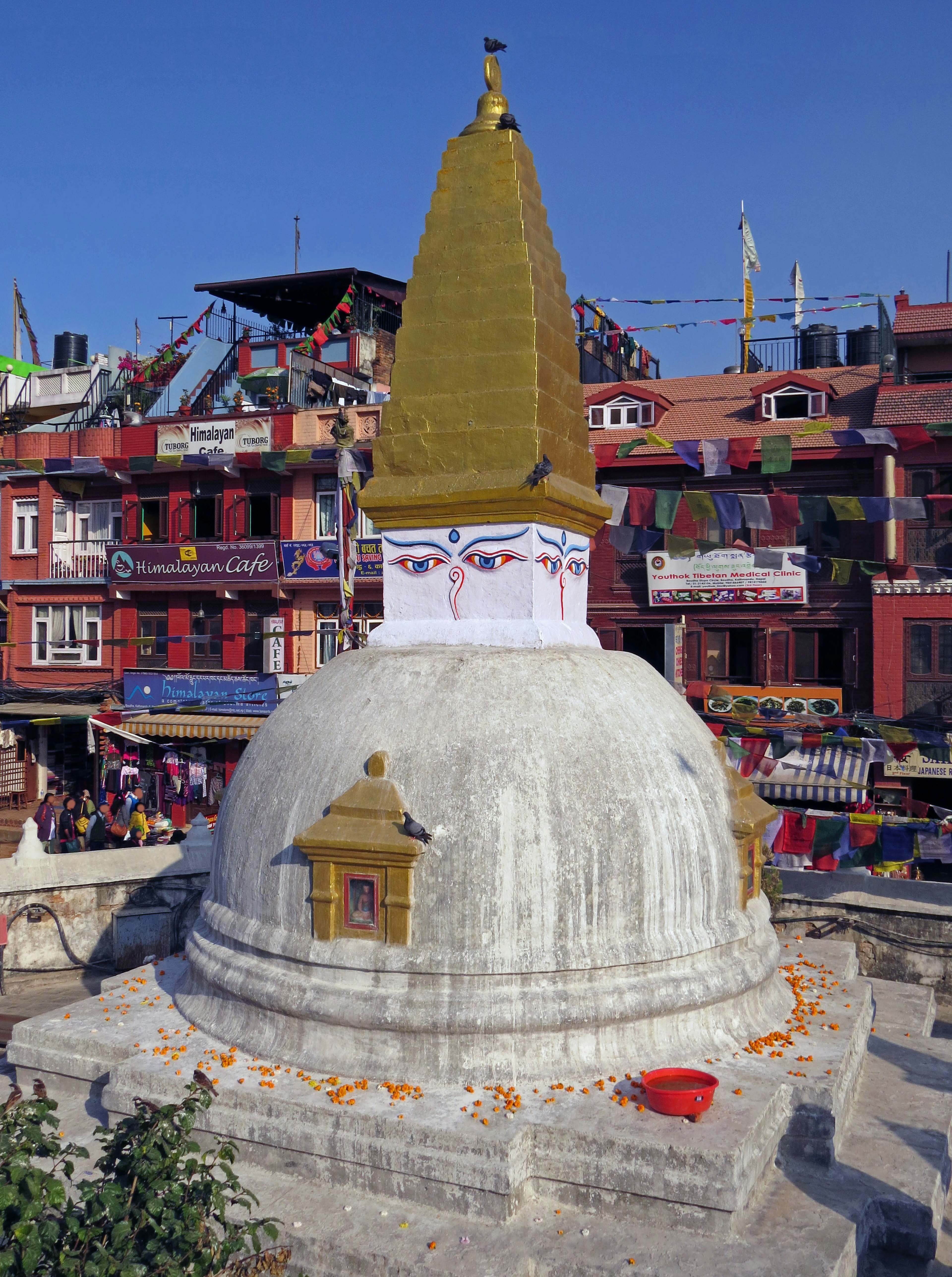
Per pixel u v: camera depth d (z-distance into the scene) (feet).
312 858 34.73
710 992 35.22
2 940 54.44
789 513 56.95
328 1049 34.32
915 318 94.12
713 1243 28.81
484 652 37.65
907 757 77.51
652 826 35.01
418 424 40.70
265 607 107.14
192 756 107.96
